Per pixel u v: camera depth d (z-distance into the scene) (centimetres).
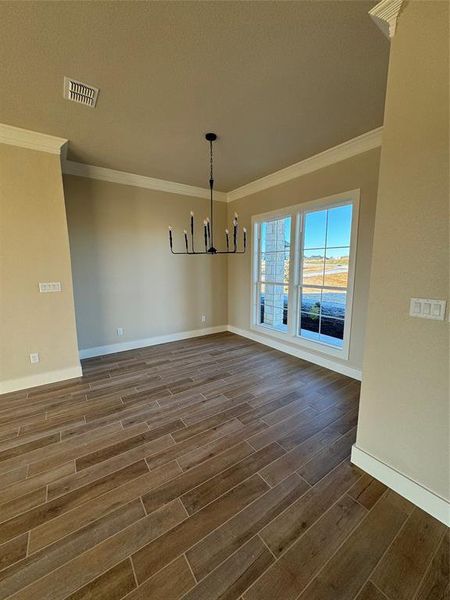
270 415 240
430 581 113
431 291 135
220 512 146
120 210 392
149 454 191
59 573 117
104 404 259
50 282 294
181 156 322
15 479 169
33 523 139
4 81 190
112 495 157
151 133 266
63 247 296
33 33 150
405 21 133
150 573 117
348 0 135
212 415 240
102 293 390
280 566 119
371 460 169
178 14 141
